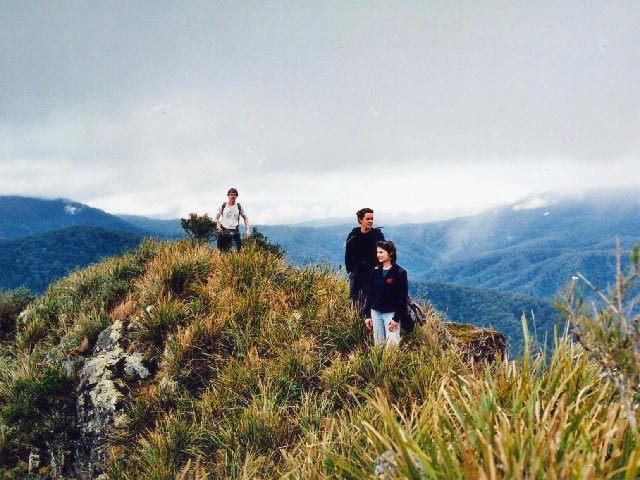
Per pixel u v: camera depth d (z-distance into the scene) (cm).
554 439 231
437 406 295
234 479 422
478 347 589
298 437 466
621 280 210
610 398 279
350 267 657
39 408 641
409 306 577
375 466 284
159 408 568
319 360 579
